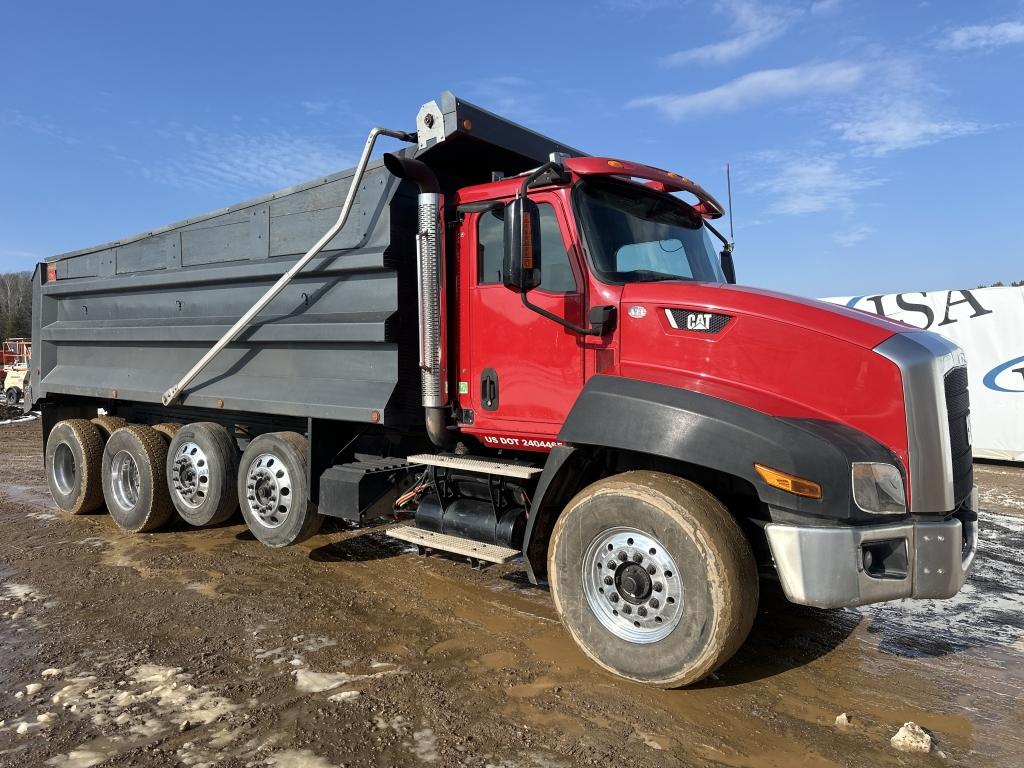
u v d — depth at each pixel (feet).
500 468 14.93
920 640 14.39
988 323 37.76
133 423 26.81
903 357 11.30
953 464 11.64
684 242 16.58
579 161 14.57
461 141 16.58
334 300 18.02
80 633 14.47
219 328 20.48
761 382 12.28
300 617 15.34
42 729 10.66
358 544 21.31
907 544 11.00
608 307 13.73
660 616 11.92
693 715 11.15
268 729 10.63
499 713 11.15
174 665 12.88
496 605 16.11
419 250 16.17
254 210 20.12
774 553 11.16
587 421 12.87
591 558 12.77
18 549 21.02
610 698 11.66
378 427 18.76
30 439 50.49
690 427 11.74
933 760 9.95
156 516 22.44
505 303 15.35
